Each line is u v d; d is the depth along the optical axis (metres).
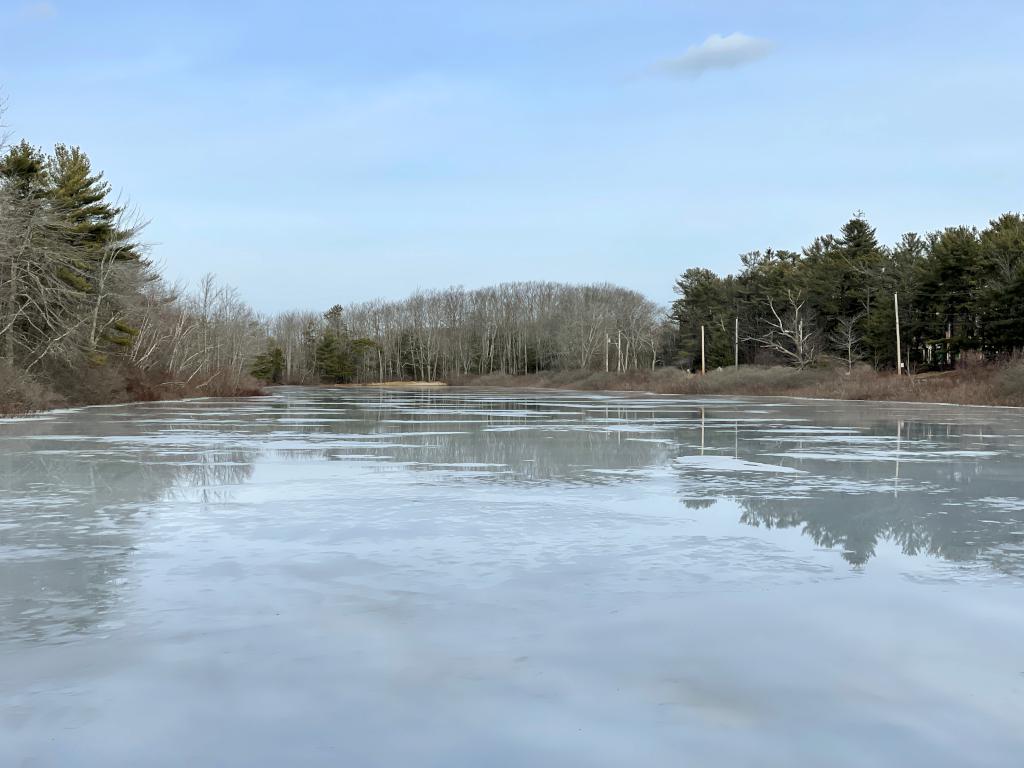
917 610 5.41
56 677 4.27
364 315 148.00
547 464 13.85
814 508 9.33
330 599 5.67
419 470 13.02
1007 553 7.05
